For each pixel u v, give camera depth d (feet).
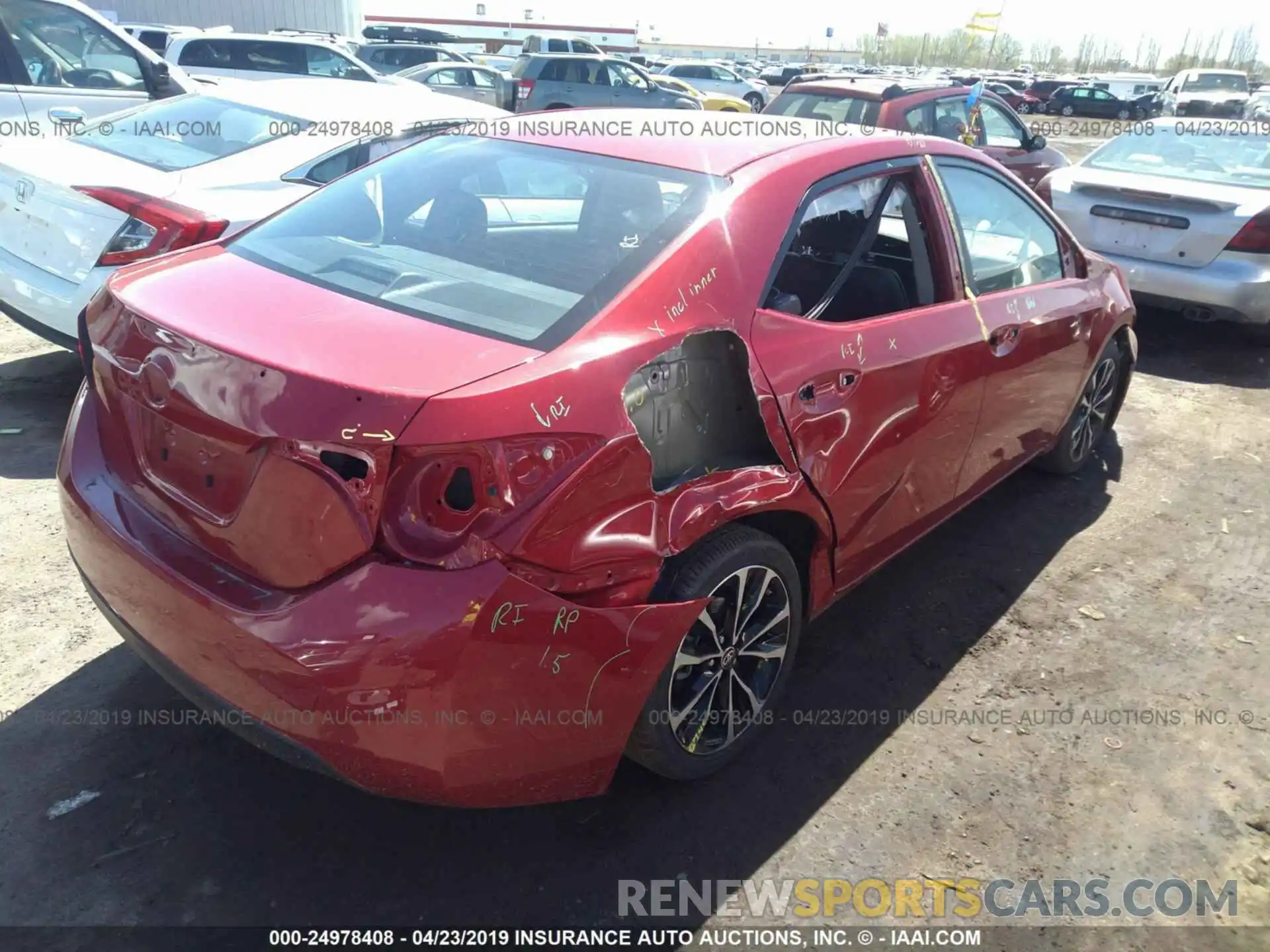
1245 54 364.58
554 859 7.89
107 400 7.77
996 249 12.14
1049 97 135.44
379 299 7.71
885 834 8.38
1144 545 13.78
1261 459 17.04
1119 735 9.78
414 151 10.44
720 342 8.01
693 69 93.35
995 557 13.17
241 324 7.06
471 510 6.32
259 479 6.44
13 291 14.61
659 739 7.88
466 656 6.27
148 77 25.54
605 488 6.82
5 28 23.12
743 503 7.92
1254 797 9.07
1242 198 20.86
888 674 10.53
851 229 9.79
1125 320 15.05
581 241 8.34
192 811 8.06
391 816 8.19
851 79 31.48
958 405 10.81
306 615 6.26
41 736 8.72
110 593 7.47
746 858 8.04
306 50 44.04
